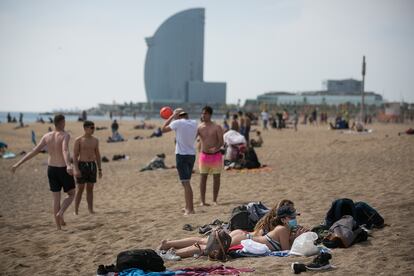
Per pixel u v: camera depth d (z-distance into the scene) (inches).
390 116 3034.0
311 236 244.8
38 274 249.6
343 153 805.9
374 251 237.8
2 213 430.3
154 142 1348.4
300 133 1541.6
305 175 559.2
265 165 665.0
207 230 303.1
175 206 414.9
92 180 402.9
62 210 350.3
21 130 2218.3
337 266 217.8
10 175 721.0
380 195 396.5
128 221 360.5
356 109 4753.9
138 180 602.9
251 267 224.7
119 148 1197.1
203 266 234.7
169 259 252.4
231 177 577.3
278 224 260.4
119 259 225.6
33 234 341.4
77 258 274.5
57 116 346.9
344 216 266.1
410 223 289.6
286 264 225.9
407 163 611.5
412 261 218.1
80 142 398.3
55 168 347.3
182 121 370.6
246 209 294.0
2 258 283.3
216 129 401.1
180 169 372.8
